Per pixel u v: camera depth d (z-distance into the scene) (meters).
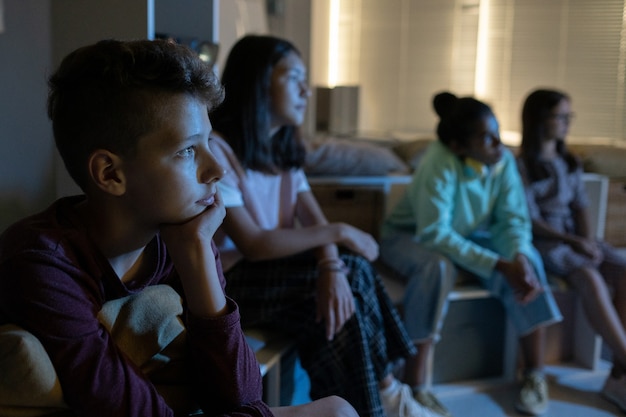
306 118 3.00
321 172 2.09
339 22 3.28
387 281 1.94
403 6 3.17
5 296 0.68
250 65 1.44
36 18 1.26
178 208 0.73
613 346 1.91
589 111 3.04
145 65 0.68
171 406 0.83
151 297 0.82
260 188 1.50
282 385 1.55
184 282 0.77
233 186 1.39
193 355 0.80
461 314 1.93
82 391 0.69
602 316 1.92
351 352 1.36
